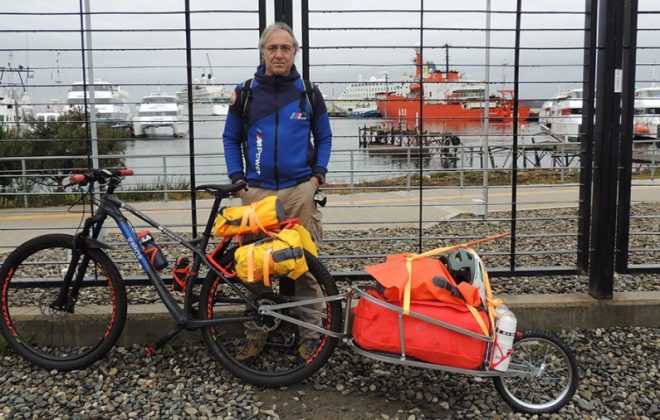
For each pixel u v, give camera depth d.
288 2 3.48
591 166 3.93
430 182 11.96
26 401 3.01
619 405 3.04
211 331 3.26
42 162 9.52
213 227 3.29
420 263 2.96
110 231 7.31
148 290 4.47
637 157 11.57
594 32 3.77
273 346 3.49
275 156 3.23
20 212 7.13
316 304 3.30
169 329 3.62
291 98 3.24
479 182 12.17
